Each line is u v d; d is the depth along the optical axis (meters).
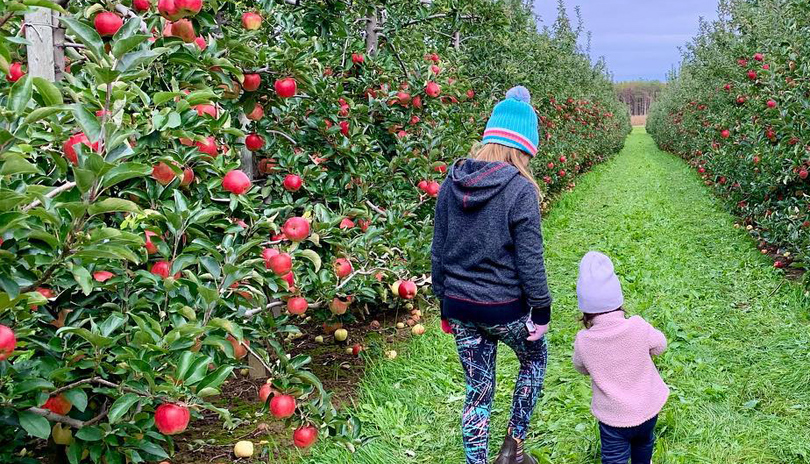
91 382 2.42
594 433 3.46
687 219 11.48
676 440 3.53
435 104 5.58
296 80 3.77
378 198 5.04
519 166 2.71
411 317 5.72
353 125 4.61
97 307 2.52
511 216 2.63
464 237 2.72
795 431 3.60
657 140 34.94
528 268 2.62
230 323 2.30
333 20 4.74
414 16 6.98
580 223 11.48
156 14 2.81
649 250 8.83
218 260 2.59
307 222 3.06
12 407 2.16
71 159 2.20
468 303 2.72
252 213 3.00
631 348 2.79
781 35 8.81
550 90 12.47
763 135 8.38
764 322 5.55
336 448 3.34
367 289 4.10
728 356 4.80
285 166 4.06
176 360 2.29
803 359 4.56
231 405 4.02
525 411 3.03
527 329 2.76
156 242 2.57
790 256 7.34
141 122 2.51
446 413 3.92
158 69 3.07
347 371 4.57
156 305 2.74
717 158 12.55
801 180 7.41
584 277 2.89
